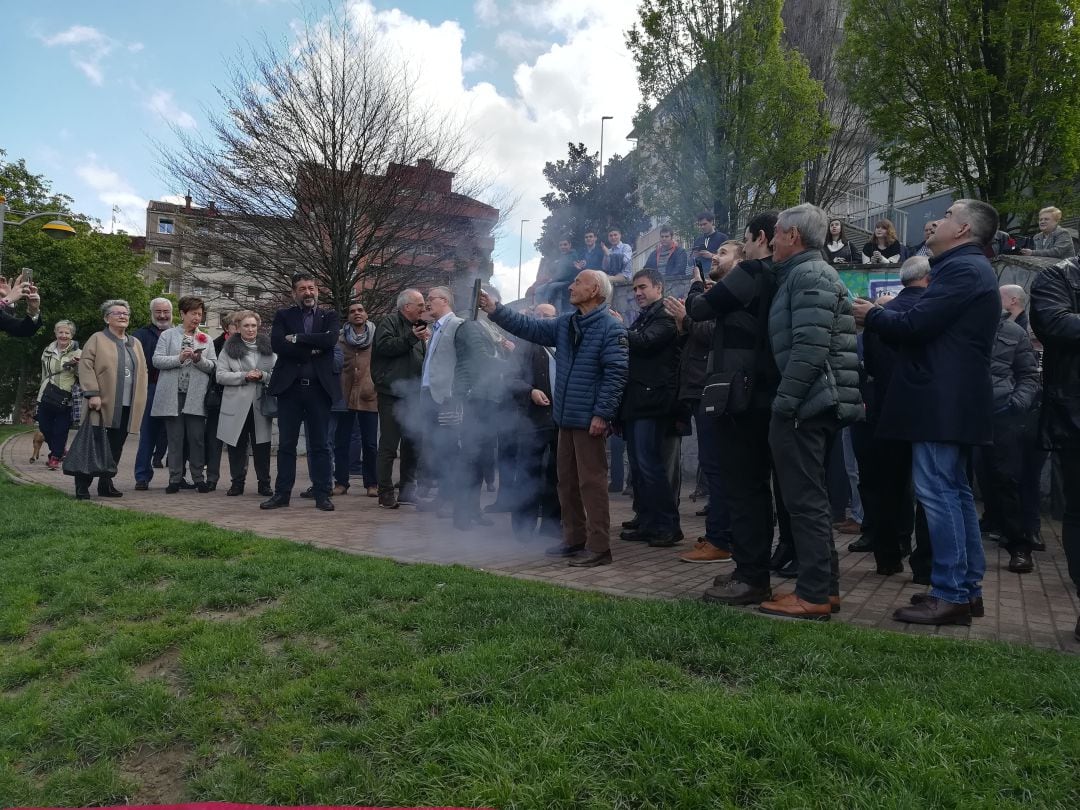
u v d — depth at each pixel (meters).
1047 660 2.77
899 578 4.66
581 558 4.66
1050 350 3.60
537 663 2.75
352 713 2.51
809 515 3.47
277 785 2.17
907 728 2.18
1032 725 2.22
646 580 4.26
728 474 3.82
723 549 4.86
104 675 2.93
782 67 14.84
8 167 33.09
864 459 4.85
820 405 3.38
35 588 3.92
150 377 8.15
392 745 2.29
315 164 17.05
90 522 5.40
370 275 18.48
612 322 4.66
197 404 7.73
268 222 17.52
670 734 2.17
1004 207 13.79
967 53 13.92
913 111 14.79
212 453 8.16
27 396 38.81
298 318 6.88
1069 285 3.49
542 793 1.98
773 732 2.15
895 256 10.73
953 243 3.54
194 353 7.66
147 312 37.16
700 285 5.16
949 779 1.95
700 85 15.10
